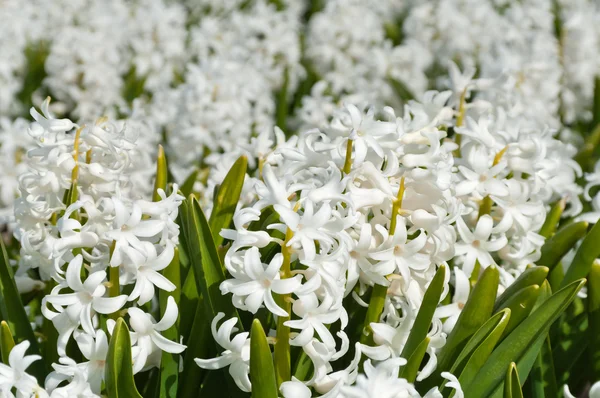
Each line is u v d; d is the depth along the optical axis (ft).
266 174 2.19
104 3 5.89
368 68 5.16
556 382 2.53
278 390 2.26
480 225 2.47
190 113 3.52
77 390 2.19
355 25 5.23
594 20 5.03
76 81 4.60
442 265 2.26
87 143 2.42
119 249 2.20
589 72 4.66
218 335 2.20
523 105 3.67
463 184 2.46
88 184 2.45
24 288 2.62
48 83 4.63
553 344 2.61
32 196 2.41
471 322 2.33
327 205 2.17
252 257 2.15
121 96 4.99
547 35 4.97
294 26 5.51
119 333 2.17
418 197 2.31
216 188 2.74
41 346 2.63
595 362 2.53
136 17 5.36
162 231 2.28
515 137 2.68
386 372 2.11
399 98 4.94
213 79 3.57
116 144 2.40
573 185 2.85
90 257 2.29
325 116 4.18
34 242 2.44
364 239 2.26
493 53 4.95
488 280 2.30
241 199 2.69
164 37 5.09
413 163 2.37
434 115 2.74
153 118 3.79
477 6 5.53
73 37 4.65
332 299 2.19
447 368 2.34
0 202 3.63
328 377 2.22
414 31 5.54
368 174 2.31
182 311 2.47
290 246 2.18
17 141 3.56
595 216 2.74
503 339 2.38
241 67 4.36
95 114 4.57
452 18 5.29
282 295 2.23
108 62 4.64
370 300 2.37
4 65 4.66
